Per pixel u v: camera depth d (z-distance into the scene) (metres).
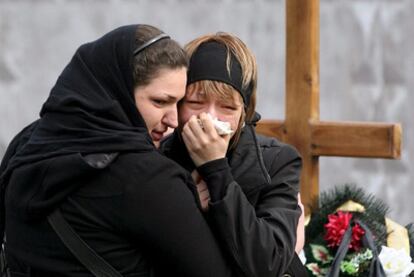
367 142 6.75
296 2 6.93
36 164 4.49
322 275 5.81
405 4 10.39
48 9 9.62
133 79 4.52
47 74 9.69
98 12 9.66
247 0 9.91
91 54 4.62
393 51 10.42
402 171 10.73
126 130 4.48
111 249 4.43
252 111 5.07
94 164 4.39
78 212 4.44
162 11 9.75
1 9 9.63
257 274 4.57
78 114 4.52
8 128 9.74
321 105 10.37
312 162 6.95
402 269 5.67
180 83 4.58
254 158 5.01
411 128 10.55
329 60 10.33
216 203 4.57
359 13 10.30
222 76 4.81
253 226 4.59
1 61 9.67
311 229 6.05
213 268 4.50
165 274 4.57
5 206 4.72
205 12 9.83
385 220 6.05
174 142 5.13
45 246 4.50
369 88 10.40
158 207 4.40
